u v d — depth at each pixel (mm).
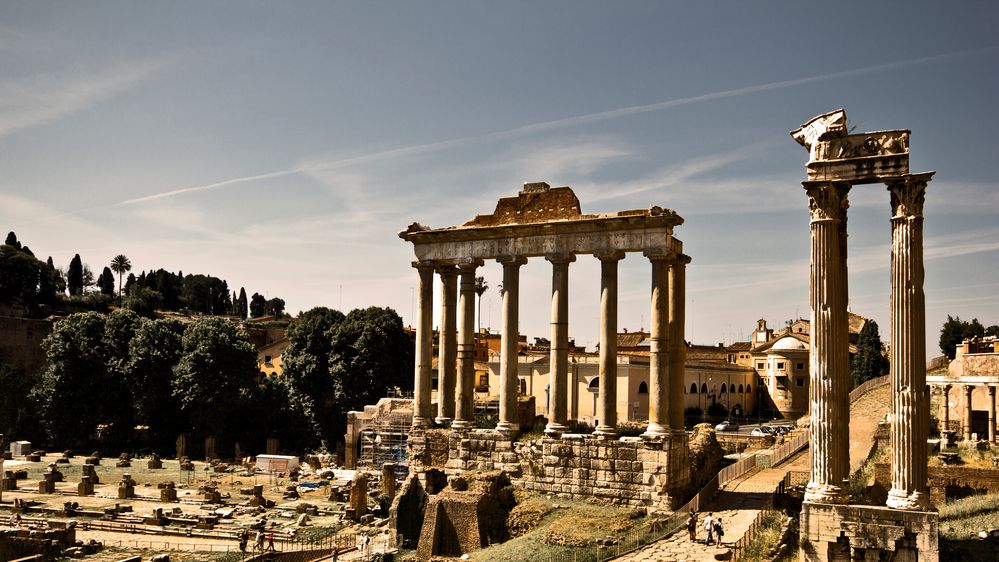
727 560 41062
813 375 37062
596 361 105000
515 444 57312
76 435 114750
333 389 113375
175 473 98188
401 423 93125
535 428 61969
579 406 105938
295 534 65000
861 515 35125
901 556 34375
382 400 96750
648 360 110250
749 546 42094
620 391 104000
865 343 122500
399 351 117750
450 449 59531
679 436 53938
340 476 91188
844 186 37750
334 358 112875
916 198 35781
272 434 117250
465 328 61031
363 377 112750
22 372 131250
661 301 53250
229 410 112500
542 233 57656
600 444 53469
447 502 51969
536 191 59375
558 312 56844
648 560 41812
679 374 55562
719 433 79875
